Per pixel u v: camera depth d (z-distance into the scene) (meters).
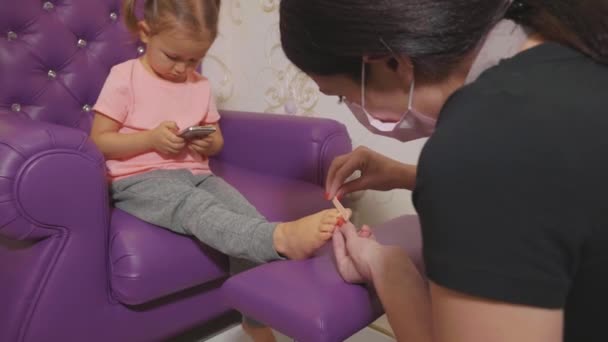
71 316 0.93
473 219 0.35
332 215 0.82
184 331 1.11
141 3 1.26
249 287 0.66
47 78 1.34
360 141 1.47
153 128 1.22
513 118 0.35
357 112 0.58
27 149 0.83
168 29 1.11
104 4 1.43
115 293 0.97
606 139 0.35
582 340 0.44
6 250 0.97
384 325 1.29
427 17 0.40
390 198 1.44
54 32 1.33
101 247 0.95
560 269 0.35
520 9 0.43
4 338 0.94
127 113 1.21
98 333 0.97
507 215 0.34
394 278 0.60
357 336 1.26
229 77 1.84
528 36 0.43
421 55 0.42
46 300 0.90
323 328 0.59
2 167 0.81
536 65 0.40
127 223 1.01
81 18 1.38
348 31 0.43
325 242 0.82
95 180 0.92
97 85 1.43
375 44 0.42
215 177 1.24
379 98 0.51
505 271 0.34
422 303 0.57
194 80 1.32
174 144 1.14
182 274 1.00
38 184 0.84
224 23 1.78
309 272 0.69
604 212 0.34
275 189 1.25
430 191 0.37
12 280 0.94
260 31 1.68
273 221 1.09
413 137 0.58
